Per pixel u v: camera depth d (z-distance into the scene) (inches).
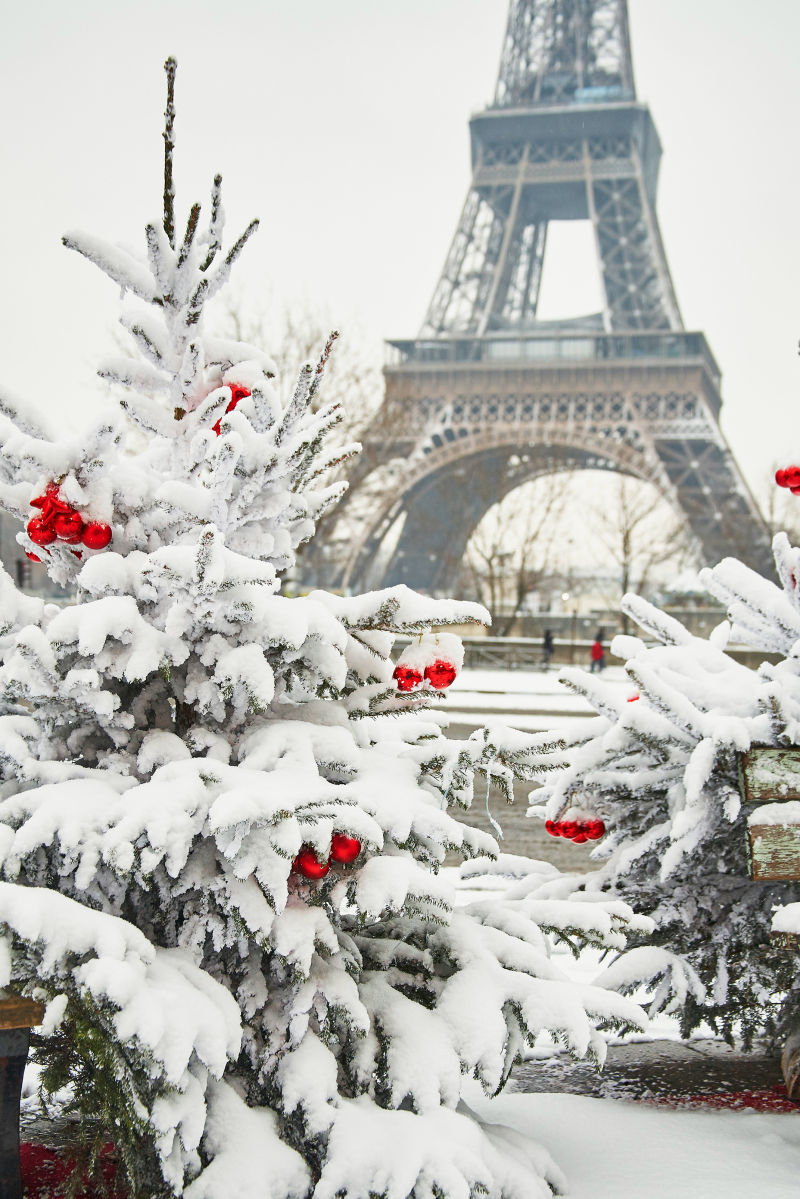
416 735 100.0
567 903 96.6
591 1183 89.7
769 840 102.7
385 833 84.7
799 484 101.4
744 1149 99.1
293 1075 77.9
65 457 82.4
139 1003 65.9
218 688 84.8
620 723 113.0
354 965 85.7
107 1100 70.4
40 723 85.7
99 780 79.4
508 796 91.5
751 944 117.9
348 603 90.9
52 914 67.9
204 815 75.2
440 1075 79.2
